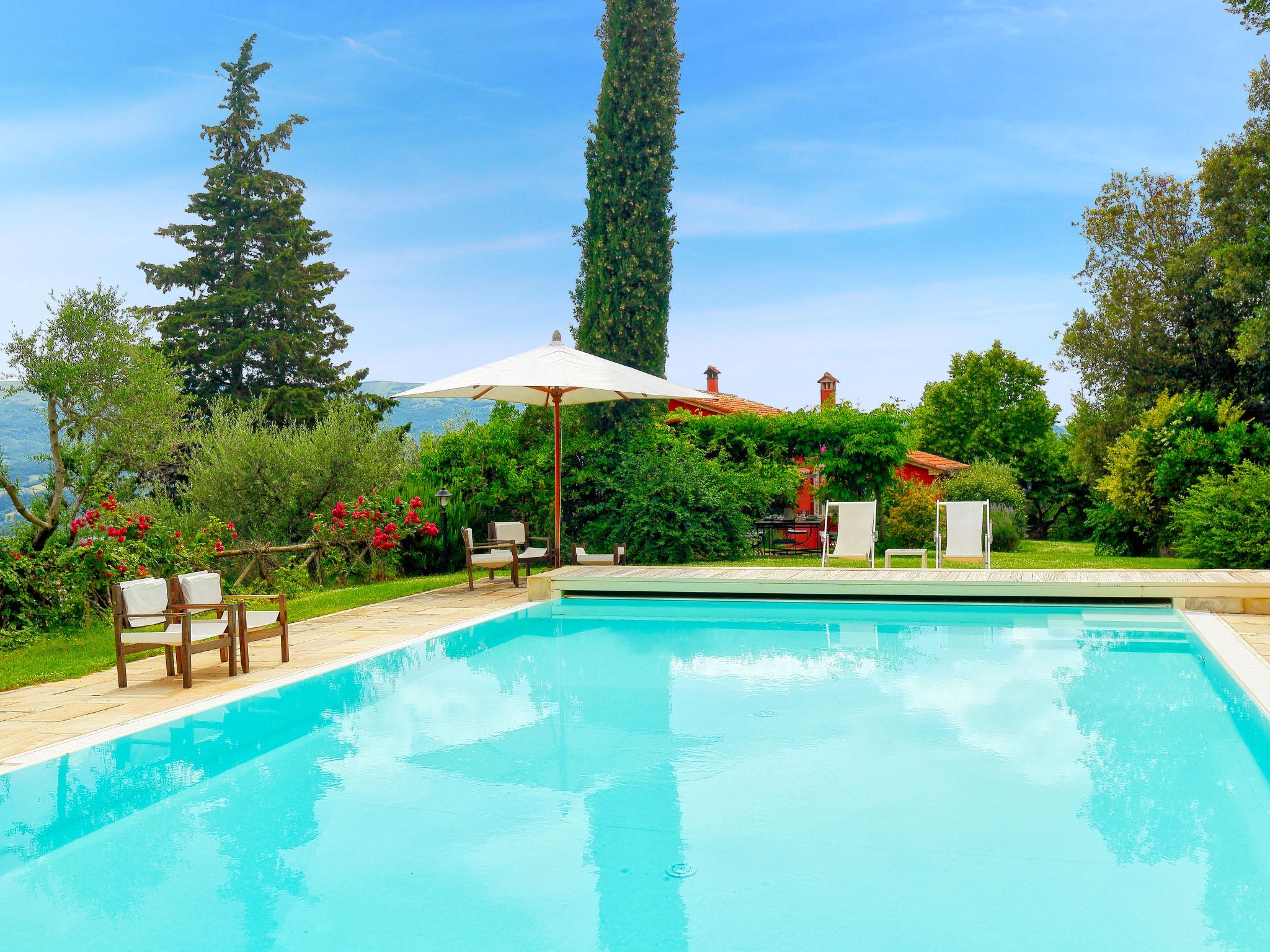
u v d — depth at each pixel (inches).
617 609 406.9
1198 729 203.2
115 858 139.6
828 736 201.8
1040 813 153.3
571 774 177.5
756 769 179.3
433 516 584.1
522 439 636.7
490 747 195.8
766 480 677.3
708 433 748.6
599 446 612.7
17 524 383.9
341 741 201.6
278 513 543.8
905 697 237.1
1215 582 368.8
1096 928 112.4
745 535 655.1
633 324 624.7
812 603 411.5
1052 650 299.1
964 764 180.7
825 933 112.3
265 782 174.1
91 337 429.7
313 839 145.9
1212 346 998.4
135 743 199.9
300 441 559.5
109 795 167.3
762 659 291.1
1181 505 599.8
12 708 227.9
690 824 150.7
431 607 410.3
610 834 146.5
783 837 144.1
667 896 123.8
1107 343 1083.9
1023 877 128.0
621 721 216.5
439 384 462.6
